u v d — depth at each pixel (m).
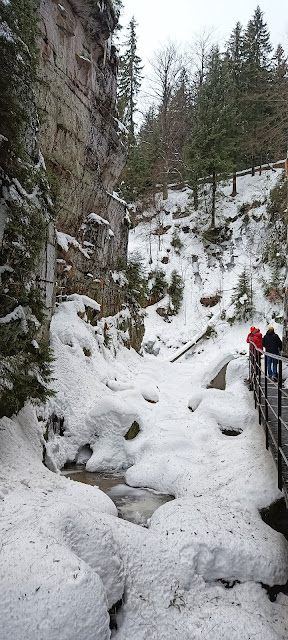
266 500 5.20
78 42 12.09
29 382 5.93
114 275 15.87
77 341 10.18
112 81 14.51
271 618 3.79
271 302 24.42
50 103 10.76
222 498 5.48
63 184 11.93
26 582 2.90
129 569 3.86
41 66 10.22
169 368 16.73
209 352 23.52
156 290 27.39
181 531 4.44
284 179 27.50
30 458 5.45
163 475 7.11
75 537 3.63
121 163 16.06
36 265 6.78
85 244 13.53
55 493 4.64
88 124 13.07
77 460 8.48
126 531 4.23
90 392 9.41
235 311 24.70
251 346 9.98
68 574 3.02
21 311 5.85
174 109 38.59
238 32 37.56
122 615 3.53
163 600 3.80
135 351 17.45
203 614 3.73
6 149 5.85
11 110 5.71
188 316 26.28
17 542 3.24
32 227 6.42
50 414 7.97
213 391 9.99
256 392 8.43
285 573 4.21
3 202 5.73
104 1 12.33
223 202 30.80
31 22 6.51
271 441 5.80
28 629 2.71
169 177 36.31
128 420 8.67
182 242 30.05
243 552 4.21
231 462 6.62
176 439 8.08
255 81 29.41
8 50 5.46
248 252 27.98
